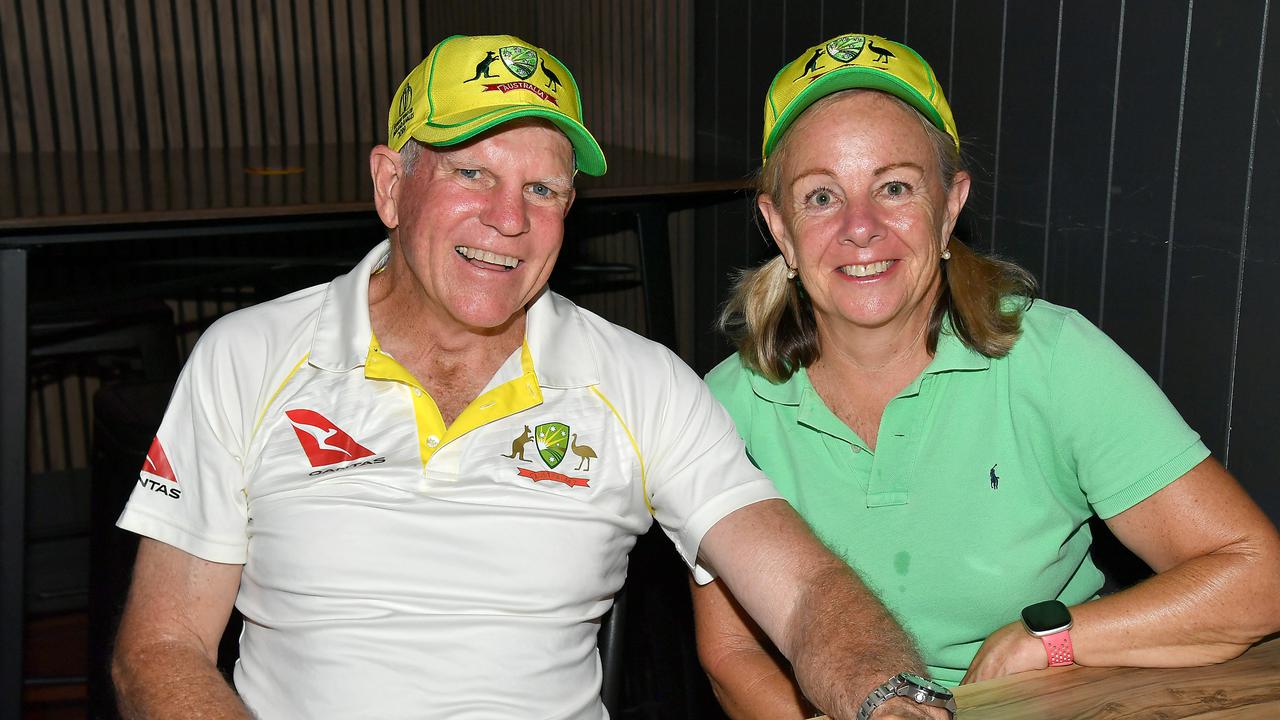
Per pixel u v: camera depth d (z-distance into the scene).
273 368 1.35
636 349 1.45
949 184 1.44
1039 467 1.40
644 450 1.41
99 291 3.00
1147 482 1.33
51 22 3.59
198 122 3.82
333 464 1.32
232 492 1.33
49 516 2.97
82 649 2.82
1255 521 1.29
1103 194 1.94
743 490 1.38
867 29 2.54
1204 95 1.74
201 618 1.32
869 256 1.36
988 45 2.18
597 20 3.66
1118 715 1.08
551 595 1.34
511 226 1.31
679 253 3.45
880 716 1.08
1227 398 1.76
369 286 1.46
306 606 1.30
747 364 1.54
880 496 1.43
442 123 1.29
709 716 2.28
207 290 3.69
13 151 3.61
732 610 1.48
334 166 3.24
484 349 1.40
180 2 3.72
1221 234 1.73
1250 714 1.08
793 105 1.40
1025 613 1.27
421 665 1.29
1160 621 1.23
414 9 4.04
